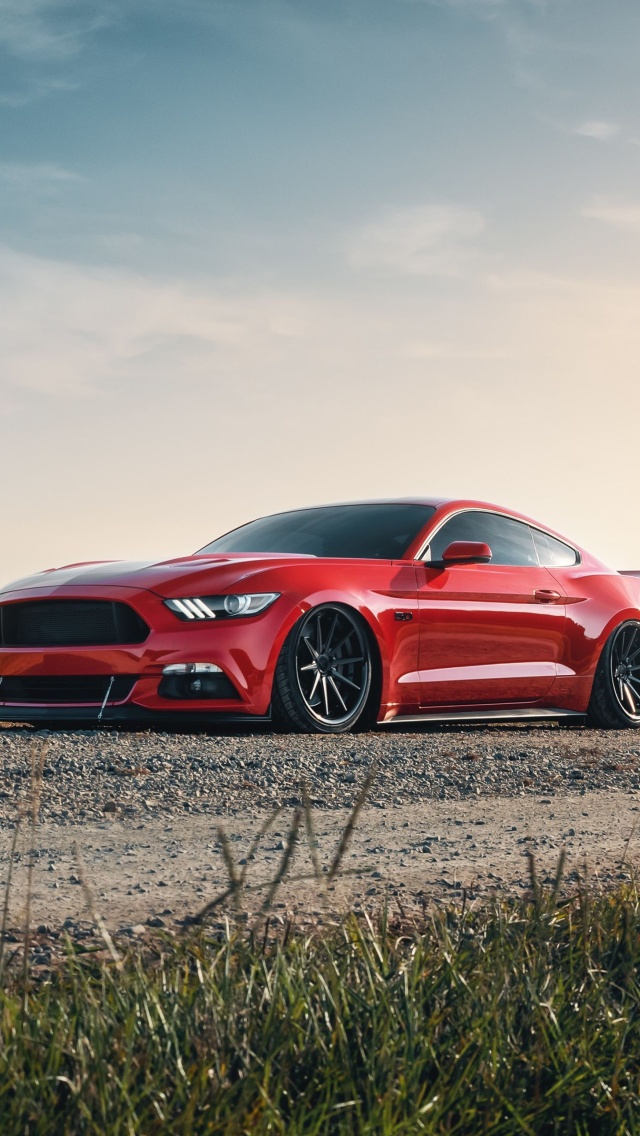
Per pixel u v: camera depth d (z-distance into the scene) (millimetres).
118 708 5598
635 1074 1674
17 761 4430
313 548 6590
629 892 2412
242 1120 1398
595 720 7441
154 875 2748
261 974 1791
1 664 5836
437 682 6363
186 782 4203
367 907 2459
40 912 2363
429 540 6602
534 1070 1597
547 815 3779
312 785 4281
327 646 5957
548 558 7309
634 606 7574
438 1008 1736
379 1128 1428
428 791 4270
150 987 1709
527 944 2014
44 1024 1563
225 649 5570
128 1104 1358
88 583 5770
